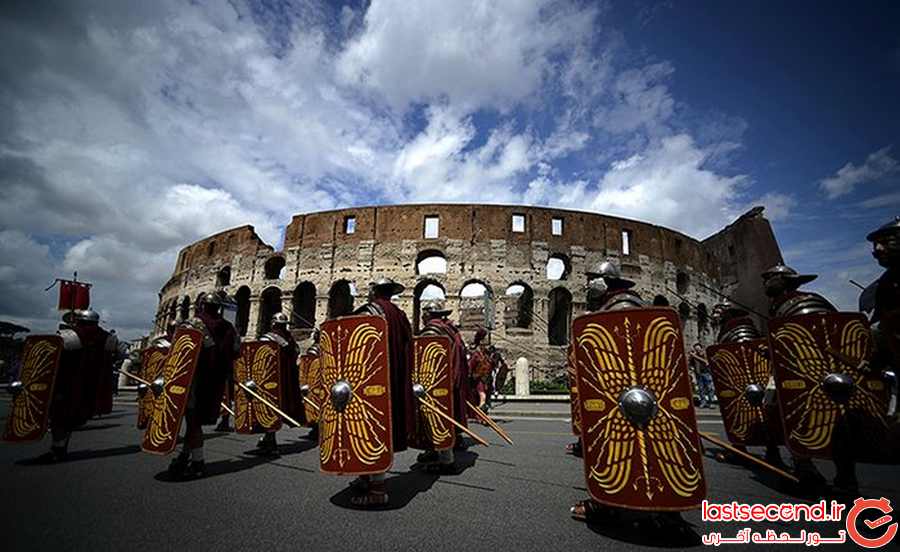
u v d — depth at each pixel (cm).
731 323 552
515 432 831
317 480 427
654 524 274
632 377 282
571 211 2959
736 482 425
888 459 329
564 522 304
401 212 2891
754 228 3238
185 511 320
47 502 339
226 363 464
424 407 496
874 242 289
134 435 741
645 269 3012
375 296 407
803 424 371
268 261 3038
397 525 294
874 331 300
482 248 2803
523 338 2655
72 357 525
